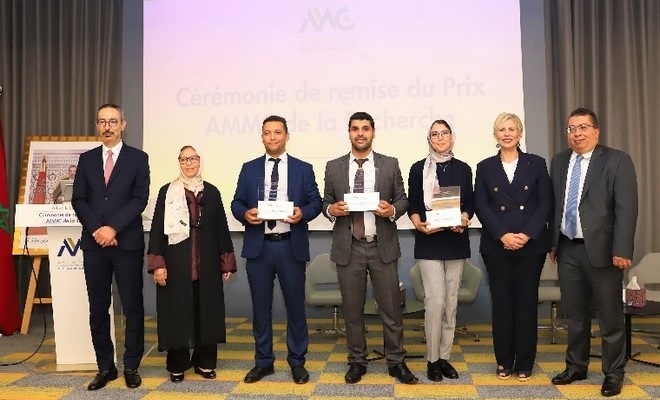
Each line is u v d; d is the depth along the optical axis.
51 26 5.46
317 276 4.65
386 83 5.00
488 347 3.94
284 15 5.16
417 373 3.20
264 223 3.03
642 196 4.88
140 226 3.07
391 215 2.90
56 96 5.47
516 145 3.02
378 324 4.88
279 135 3.05
